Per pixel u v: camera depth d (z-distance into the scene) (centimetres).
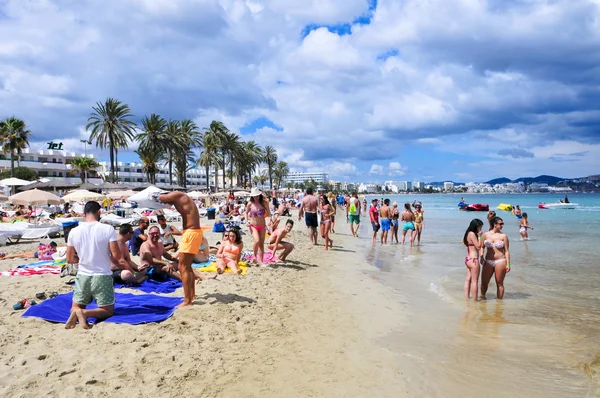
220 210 2923
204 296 666
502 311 673
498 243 746
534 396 386
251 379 396
